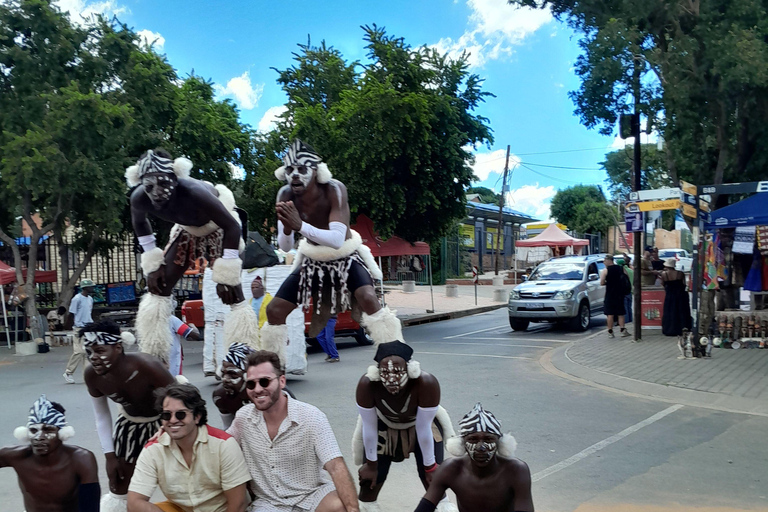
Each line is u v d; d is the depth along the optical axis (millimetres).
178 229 4605
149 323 4465
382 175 16875
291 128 19375
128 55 18172
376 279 4699
